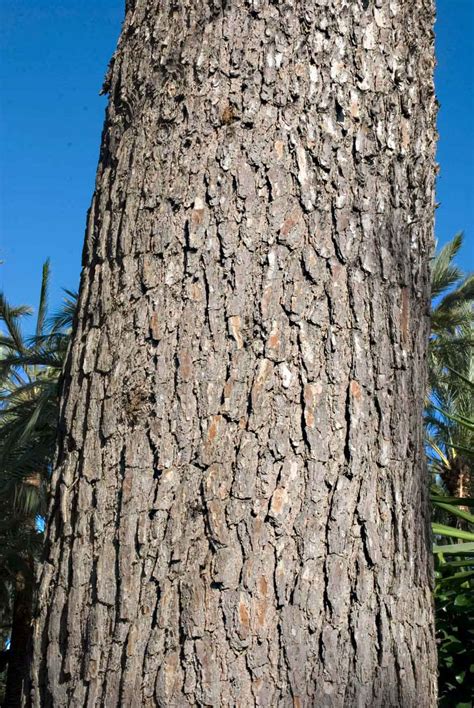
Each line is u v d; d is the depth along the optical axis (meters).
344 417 1.38
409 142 1.62
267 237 1.42
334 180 1.48
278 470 1.32
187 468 1.31
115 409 1.38
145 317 1.41
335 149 1.50
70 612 1.31
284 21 1.53
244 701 1.21
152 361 1.38
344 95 1.53
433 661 1.42
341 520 1.33
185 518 1.29
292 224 1.43
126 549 1.29
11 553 9.67
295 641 1.25
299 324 1.39
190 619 1.24
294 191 1.45
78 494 1.37
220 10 1.55
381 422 1.42
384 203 1.54
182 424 1.33
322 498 1.33
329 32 1.55
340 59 1.55
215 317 1.38
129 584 1.28
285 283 1.41
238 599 1.25
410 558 1.41
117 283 1.46
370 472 1.38
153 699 1.22
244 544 1.27
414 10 1.71
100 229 1.55
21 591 10.67
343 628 1.29
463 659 2.56
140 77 1.61
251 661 1.23
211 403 1.34
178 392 1.35
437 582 2.75
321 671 1.26
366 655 1.29
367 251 1.48
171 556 1.27
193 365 1.36
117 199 1.53
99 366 1.42
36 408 8.68
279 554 1.28
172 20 1.60
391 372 1.46
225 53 1.52
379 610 1.33
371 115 1.56
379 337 1.45
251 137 1.47
